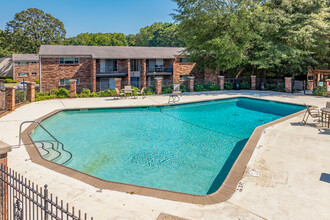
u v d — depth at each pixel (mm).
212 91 26234
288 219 4219
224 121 13695
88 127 12086
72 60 28781
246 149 7793
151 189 5246
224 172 7289
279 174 6023
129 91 20594
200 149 9234
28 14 63875
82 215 4230
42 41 65000
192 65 34156
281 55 22688
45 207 3121
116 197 4898
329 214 4367
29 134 9625
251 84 27516
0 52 58750
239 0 23969
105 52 30094
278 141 8719
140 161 8062
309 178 5816
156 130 11719
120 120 13633
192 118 14375
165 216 3818
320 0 23281
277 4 26062
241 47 24516
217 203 4711
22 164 6578
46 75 27891
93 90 28469
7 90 13906
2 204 4098
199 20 25422
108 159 8180
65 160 7945
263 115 15367
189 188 6293
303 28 22031
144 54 30875
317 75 26078
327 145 8266
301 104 17219
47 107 15688
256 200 4824
